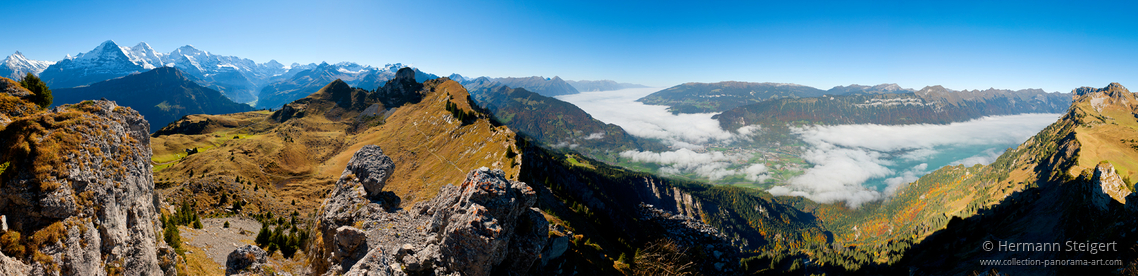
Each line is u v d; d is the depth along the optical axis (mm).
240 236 101062
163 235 50906
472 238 43438
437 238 50375
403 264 47062
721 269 144500
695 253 141125
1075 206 168500
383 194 72875
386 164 72938
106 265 35312
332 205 67812
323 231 65625
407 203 161375
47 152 32000
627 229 169125
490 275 47375
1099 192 150500
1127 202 129875
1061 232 164000
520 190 51750
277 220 146125
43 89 46312
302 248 80250
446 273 45281
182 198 138625
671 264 92188
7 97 40812
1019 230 194375
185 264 52094
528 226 52156
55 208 31094
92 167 35375
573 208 142750
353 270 39719
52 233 30359
